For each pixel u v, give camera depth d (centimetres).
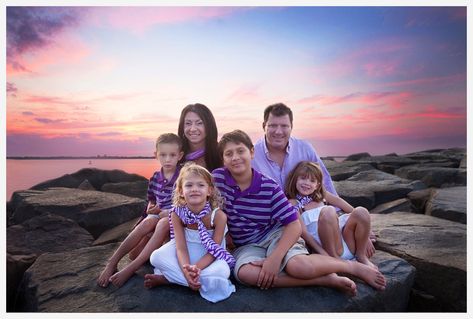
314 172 288
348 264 244
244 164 253
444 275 269
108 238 384
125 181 686
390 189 536
